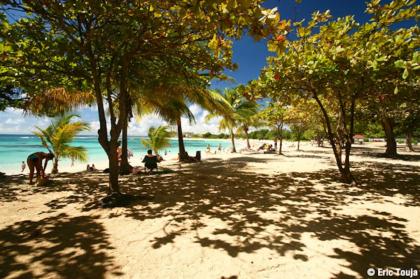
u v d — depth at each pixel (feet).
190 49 20.76
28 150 114.93
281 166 46.26
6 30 16.74
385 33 18.65
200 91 44.96
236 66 16.89
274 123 78.33
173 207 19.58
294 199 22.08
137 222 16.31
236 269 10.73
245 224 15.93
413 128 66.18
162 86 34.27
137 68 26.43
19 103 34.42
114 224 15.94
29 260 11.42
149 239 13.71
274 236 14.07
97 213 18.15
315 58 20.66
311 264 11.13
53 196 23.13
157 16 15.44
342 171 30.71
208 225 15.76
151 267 10.87
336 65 19.65
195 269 10.71
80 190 25.61
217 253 12.12
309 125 87.35
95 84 21.24
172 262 11.29
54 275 10.22
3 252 12.19
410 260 11.51
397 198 22.50
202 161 57.26
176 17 15.16
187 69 25.44
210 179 31.96
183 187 27.07
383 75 19.95
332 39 19.80
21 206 19.88
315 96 28.76
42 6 15.72
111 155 21.38
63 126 39.24
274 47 8.04
